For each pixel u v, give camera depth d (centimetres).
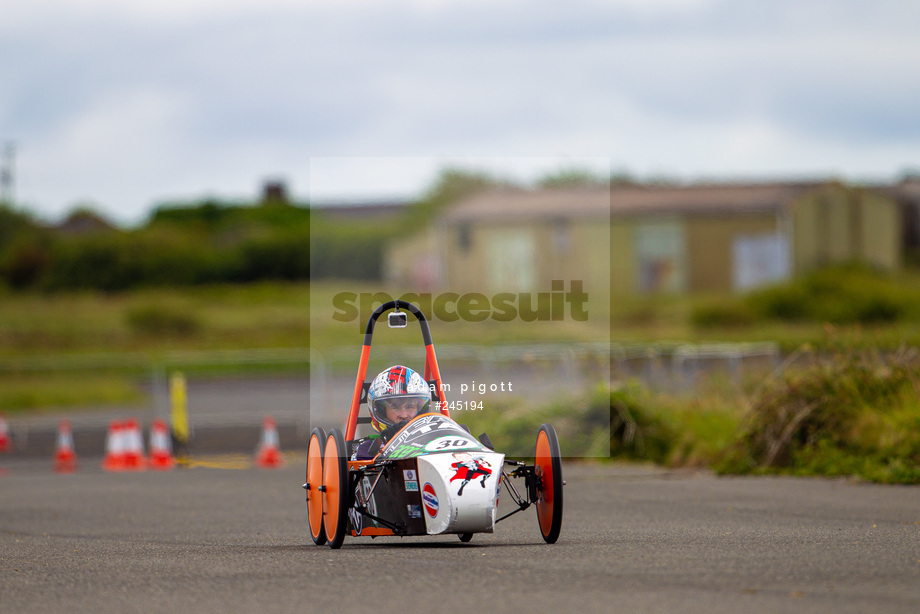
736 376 7138
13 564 3177
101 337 16025
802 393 5816
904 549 2962
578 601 2259
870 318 15100
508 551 3034
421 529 3134
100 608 2378
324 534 3391
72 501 5369
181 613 2291
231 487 5941
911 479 4978
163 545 3612
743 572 2569
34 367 11881
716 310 15825
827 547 3020
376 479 3266
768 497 4653
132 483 6303
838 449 5562
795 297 15938
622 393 6562
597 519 4081
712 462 5972
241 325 16825
